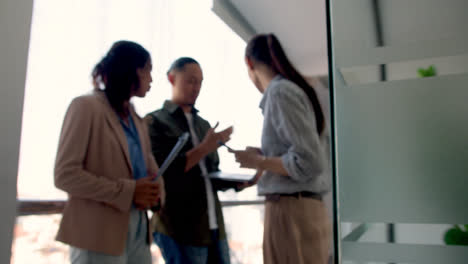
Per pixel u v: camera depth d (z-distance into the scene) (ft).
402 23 1.70
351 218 1.43
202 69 3.37
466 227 1.77
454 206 1.53
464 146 1.53
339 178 1.40
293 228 3.00
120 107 3.49
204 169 3.31
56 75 3.63
